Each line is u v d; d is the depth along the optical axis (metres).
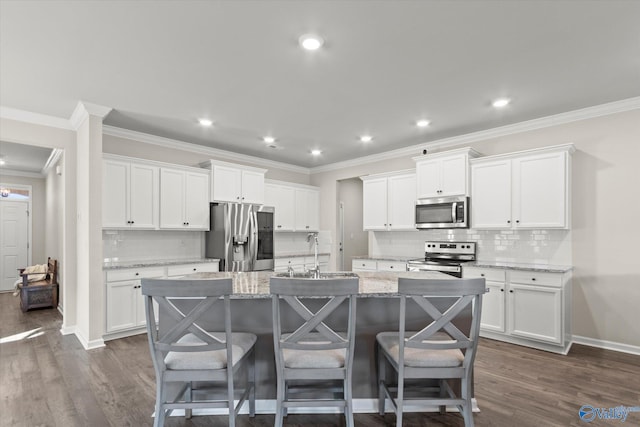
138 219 4.10
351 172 6.03
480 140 4.36
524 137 4.01
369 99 3.29
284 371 1.77
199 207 4.72
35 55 2.46
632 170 3.31
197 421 2.14
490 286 3.71
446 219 4.28
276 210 5.73
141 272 3.93
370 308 2.28
